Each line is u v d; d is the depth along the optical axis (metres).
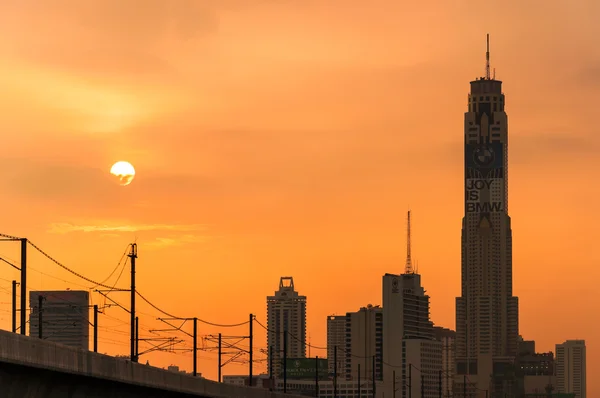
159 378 169.62
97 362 142.25
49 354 126.44
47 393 131.75
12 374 120.75
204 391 197.12
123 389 158.38
